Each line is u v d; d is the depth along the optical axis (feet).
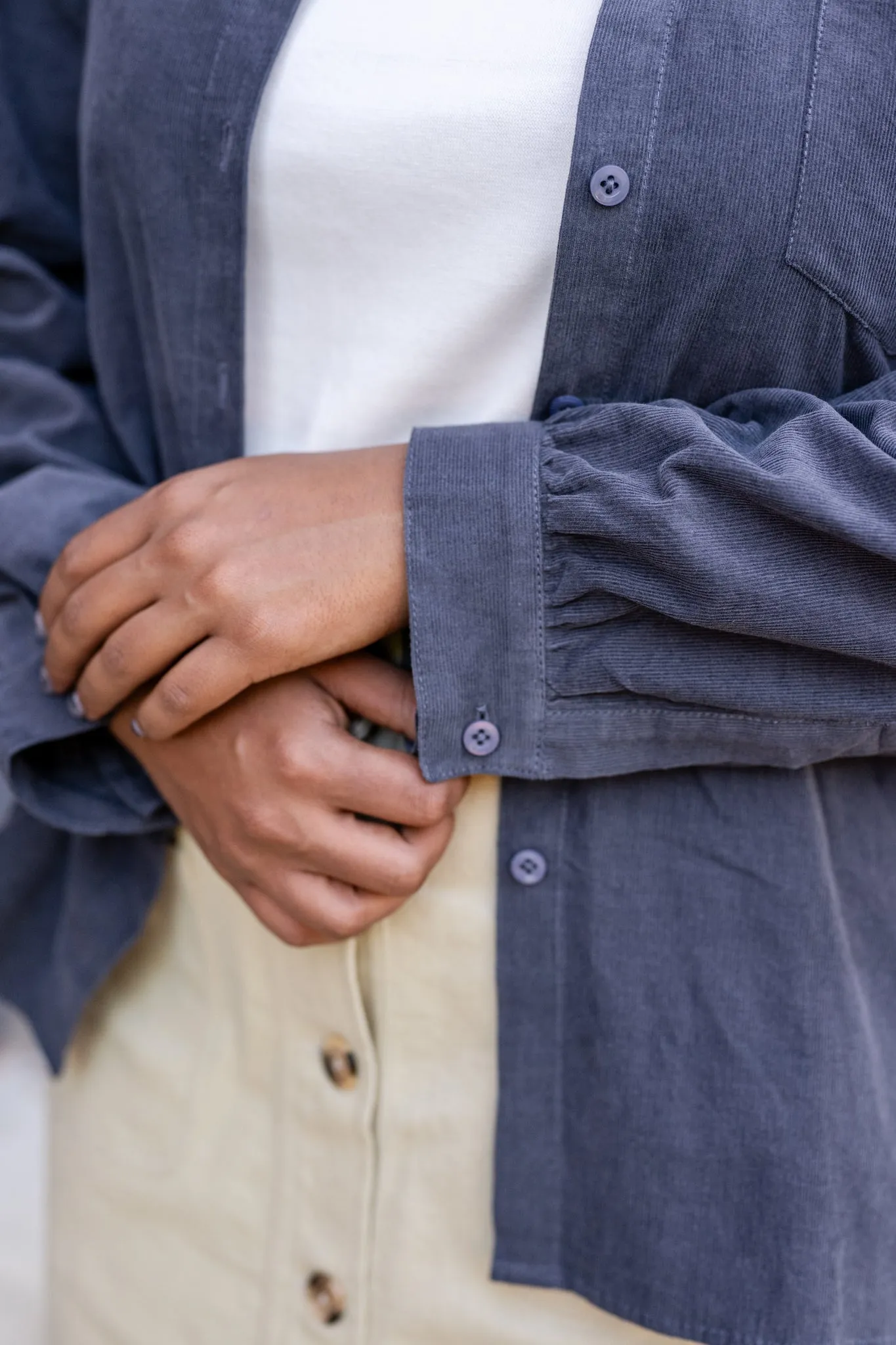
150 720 2.43
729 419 2.34
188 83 2.46
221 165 2.46
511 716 2.29
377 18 2.34
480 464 2.24
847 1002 2.31
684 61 2.12
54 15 3.01
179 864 3.07
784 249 2.12
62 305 3.10
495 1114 2.60
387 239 2.43
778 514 2.03
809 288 2.15
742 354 2.26
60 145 3.11
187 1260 3.21
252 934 2.88
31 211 3.06
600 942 2.41
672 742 2.27
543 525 2.20
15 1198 4.26
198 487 2.42
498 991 2.53
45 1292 3.99
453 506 2.23
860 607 2.01
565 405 2.39
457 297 2.43
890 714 2.10
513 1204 2.54
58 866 3.44
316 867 2.41
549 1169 2.53
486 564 2.22
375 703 2.40
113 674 2.47
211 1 2.45
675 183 2.11
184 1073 3.17
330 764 2.33
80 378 3.24
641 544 2.07
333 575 2.27
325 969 2.71
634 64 2.13
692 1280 2.32
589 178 2.14
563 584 2.20
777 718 2.17
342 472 2.35
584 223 2.17
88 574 2.54
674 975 2.37
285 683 2.43
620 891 2.40
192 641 2.36
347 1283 2.82
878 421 2.09
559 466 2.20
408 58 2.30
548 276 2.35
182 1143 3.17
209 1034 3.13
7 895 3.46
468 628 2.25
